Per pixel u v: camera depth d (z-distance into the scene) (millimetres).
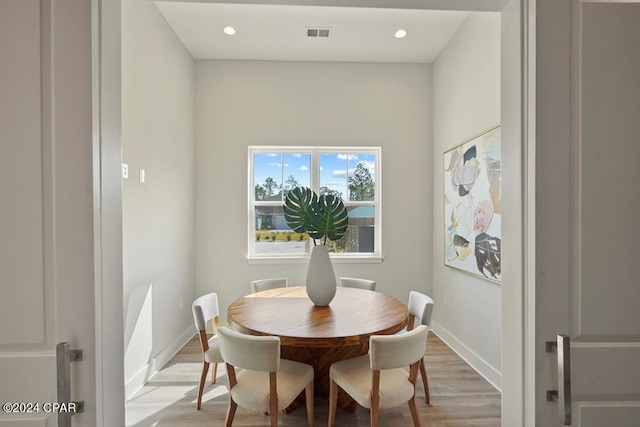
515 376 975
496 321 2414
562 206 899
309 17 2824
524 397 940
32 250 848
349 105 3629
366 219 3748
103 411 901
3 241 844
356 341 1723
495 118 2398
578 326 900
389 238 3662
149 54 2537
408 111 3662
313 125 3607
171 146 2949
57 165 854
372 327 1843
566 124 902
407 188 3670
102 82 903
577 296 901
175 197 3027
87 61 859
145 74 2477
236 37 3121
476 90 2678
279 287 3070
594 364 897
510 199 997
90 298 863
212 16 2801
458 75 3008
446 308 3291
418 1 998
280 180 3709
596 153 898
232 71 3553
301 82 3600
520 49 937
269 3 1002
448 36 3119
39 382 853
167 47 2863
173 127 2990
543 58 897
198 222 3539
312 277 2236
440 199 3432
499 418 2018
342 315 2057
